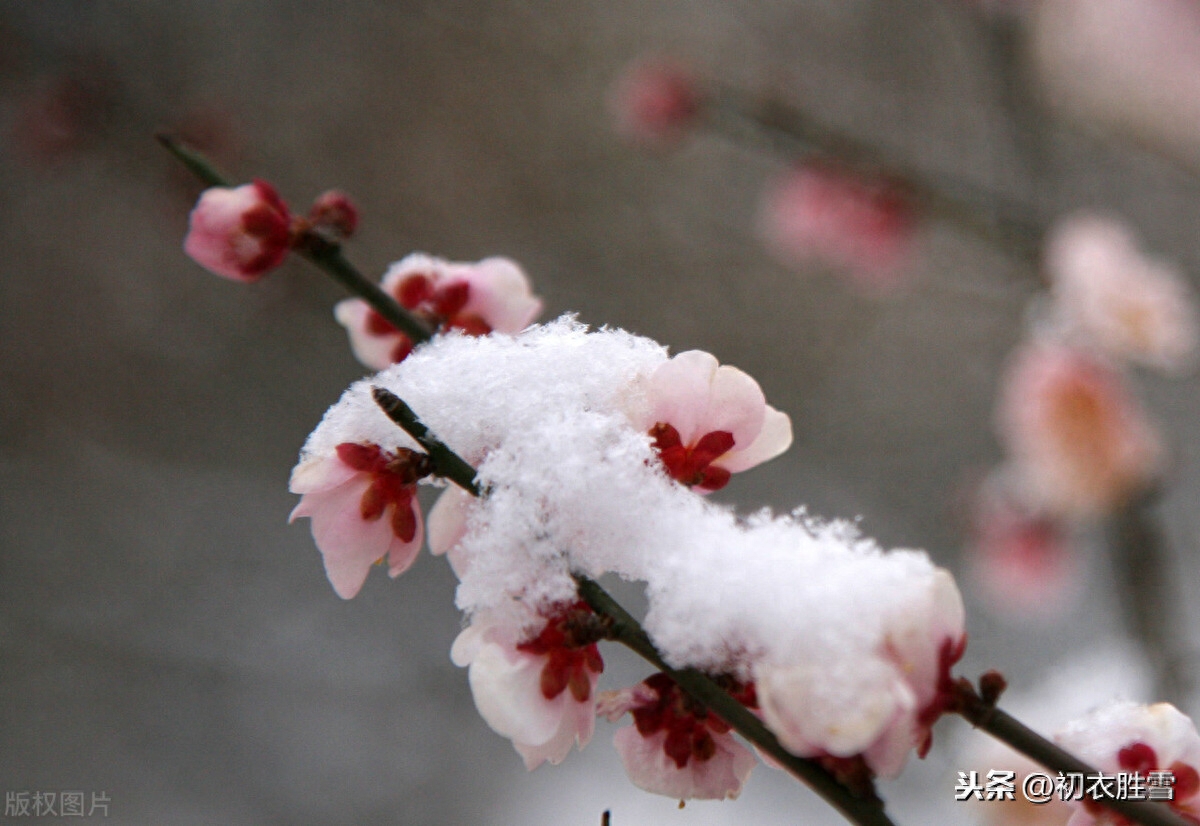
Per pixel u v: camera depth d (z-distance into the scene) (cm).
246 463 167
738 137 106
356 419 43
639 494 41
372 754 139
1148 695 73
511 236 164
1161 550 76
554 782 130
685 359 42
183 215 124
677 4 165
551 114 167
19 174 162
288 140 161
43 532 151
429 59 167
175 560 153
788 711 39
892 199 99
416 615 152
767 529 41
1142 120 119
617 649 128
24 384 163
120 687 140
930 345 167
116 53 150
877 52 159
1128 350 74
